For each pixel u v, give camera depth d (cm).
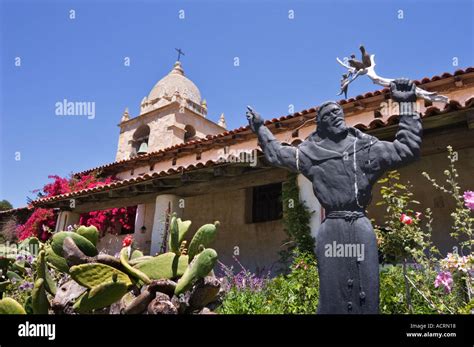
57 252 238
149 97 2017
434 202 601
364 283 229
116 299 208
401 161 240
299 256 507
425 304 334
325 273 238
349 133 264
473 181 583
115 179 1312
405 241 338
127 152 1714
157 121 1692
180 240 249
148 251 924
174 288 222
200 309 229
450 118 479
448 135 524
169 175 689
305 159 267
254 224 802
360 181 246
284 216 593
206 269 222
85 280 209
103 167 1324
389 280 355
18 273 365
